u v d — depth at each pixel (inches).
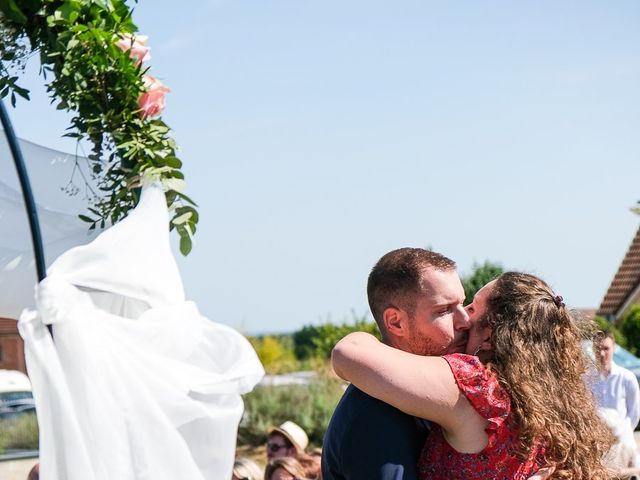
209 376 112.9
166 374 109.3
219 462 112.8
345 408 111.0
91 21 124.0
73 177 132.5
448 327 112.3
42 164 133.6
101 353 105.3
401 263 113.6
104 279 109.0
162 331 110.7
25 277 132.8
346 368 108.7
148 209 116.3
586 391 114.0
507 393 107.7
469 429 106.6
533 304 112.0
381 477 105.7
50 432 101.3
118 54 121.2
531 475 106.5
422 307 111.8
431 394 105.8
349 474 108.5
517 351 109.1
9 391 456.1
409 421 110.0
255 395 589.0
